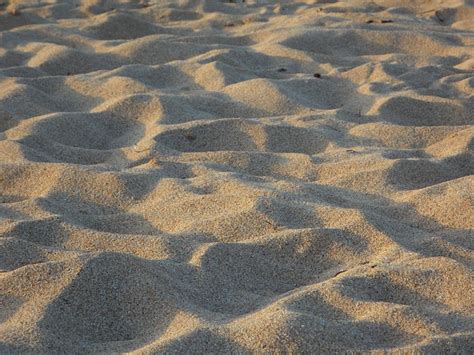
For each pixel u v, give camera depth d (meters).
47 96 3.88
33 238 2.95
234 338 2.54
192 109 3.74
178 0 5.49
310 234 2.88
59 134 3.57
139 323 2.64
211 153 3.39
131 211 3.11
